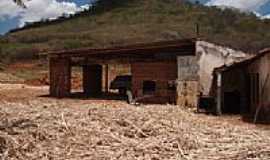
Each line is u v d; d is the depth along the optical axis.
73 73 55.81
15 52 82.81
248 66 23.34
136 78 27.86
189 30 115.00
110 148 11.58
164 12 149.62
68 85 32.56
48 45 96.12
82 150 11.31
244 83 24.48
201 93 24.06
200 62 24.03
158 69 26.75
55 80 33.09
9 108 16.94
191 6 152.88
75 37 109.50
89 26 143.50
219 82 22.27
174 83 25.80
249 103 24.20
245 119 19.98
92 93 35.94
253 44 69.69
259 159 10.14
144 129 13.71
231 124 17.73
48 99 28.70
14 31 142.25
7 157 10.30
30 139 11.58
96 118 14.67
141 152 11.24
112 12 159.75
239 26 113.38
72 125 13.21
